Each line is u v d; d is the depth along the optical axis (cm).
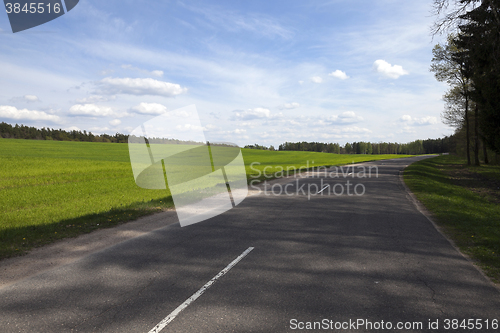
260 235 657
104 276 434
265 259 506
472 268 476
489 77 2034
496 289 401
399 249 568
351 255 530
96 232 688
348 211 941
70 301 359
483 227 734
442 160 5494
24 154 4425
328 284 409
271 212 913
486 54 1825
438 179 2106
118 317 323
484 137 2356
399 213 922
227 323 310
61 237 637
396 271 459
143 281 417
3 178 2102
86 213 897
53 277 432
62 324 309
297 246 579
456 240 634
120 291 386
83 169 2742
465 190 1523
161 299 363
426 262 500
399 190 1489
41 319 319
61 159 3700
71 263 489
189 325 307
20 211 950
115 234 669
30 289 392
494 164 3500
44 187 1564
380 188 1550
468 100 3183
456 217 848
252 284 407
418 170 2662
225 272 449
